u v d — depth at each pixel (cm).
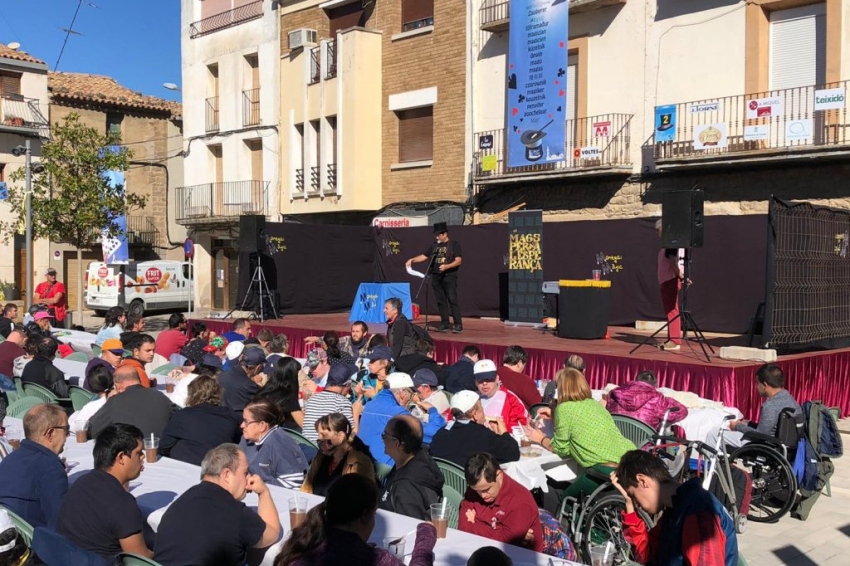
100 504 431
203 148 2964
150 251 3688
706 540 369
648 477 403
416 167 2181
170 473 572
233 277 3045
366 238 2139
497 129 1977
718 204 1580
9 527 386
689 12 1612
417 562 373
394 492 522
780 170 1494
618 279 1617
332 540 337
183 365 1127
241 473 430
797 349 1166
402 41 2212
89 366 927
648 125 1684
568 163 1823
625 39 1719
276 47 2633
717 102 1557
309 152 2494
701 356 1078
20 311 2722
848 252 1235
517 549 430
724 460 602
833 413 822
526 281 1620
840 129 1410
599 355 1116
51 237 2525
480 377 742
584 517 570
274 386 768
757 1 1508
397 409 668
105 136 2716
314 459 579
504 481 485
